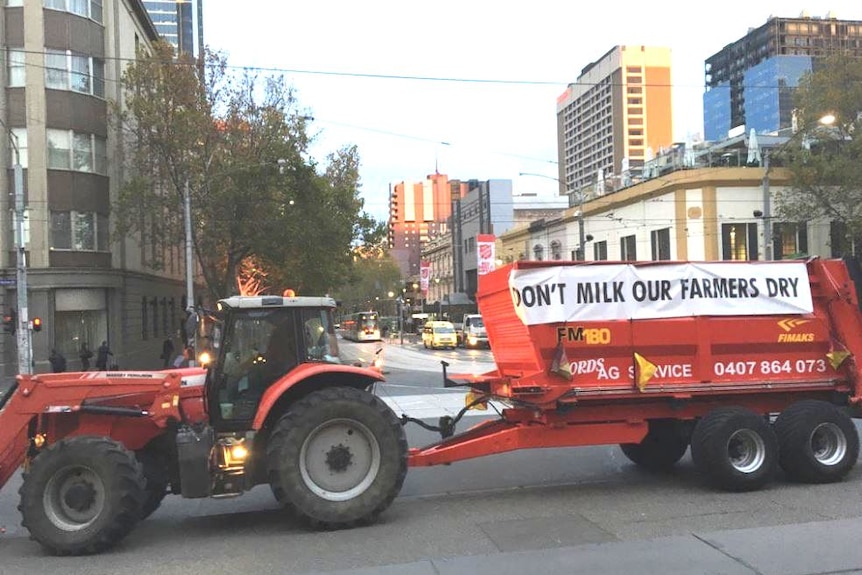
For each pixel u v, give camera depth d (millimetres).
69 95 27734
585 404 7352
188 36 122625
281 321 6613
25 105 26875
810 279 7938
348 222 35406
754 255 38000
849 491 7148
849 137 34469
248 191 28359
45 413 6145
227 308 6578
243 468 6359
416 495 7441
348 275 40438
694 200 38219
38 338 26609
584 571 4863
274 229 29656
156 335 37000
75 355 28031
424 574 4887
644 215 41938
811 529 5738
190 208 28297
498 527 6105
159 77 28406
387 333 80562
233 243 30625
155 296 36844
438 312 76125
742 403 7727
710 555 5125
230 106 29422
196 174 29047
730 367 7574
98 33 29312
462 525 6203
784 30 117562
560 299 7215
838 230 37281
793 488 7344
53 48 27359
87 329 28781
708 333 7480
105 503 5695
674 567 4898
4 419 6094
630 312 7328
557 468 8633
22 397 6129
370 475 6270
